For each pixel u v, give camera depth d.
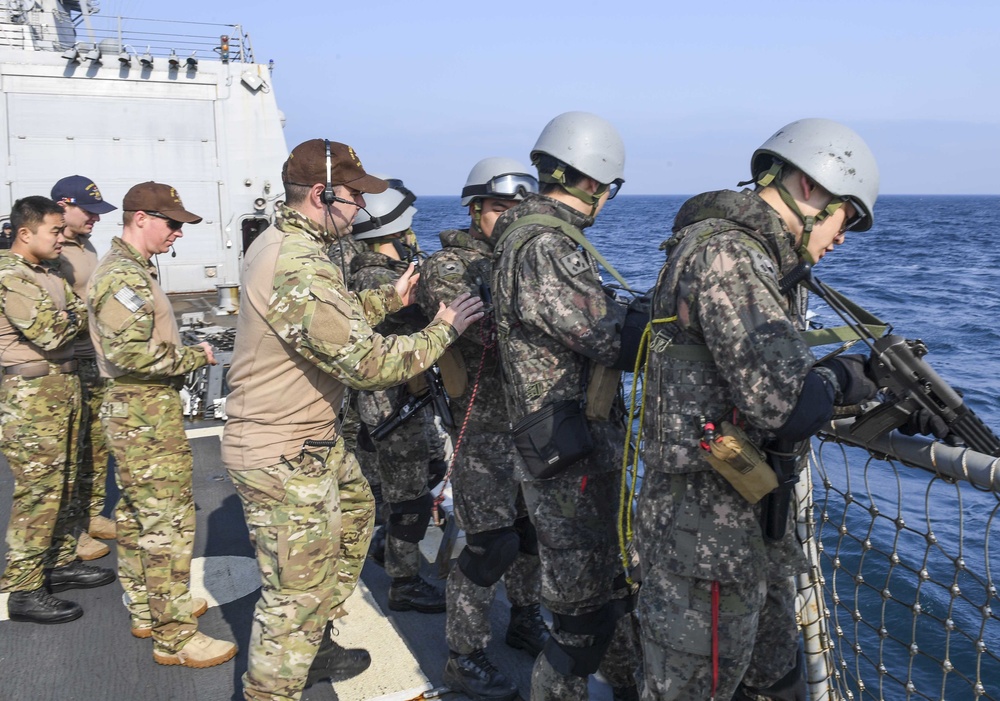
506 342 2.57
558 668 2.57
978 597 5.88
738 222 2.04
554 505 2.52
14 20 9.98
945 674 2.28
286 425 2.54
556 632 2.61
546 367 2.48
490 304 2.96
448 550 3.94
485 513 2.95
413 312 3.52
